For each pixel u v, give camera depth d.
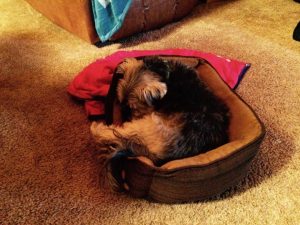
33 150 1.30
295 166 1.27
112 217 1.09
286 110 1.53
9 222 1.06
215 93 1.37
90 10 1.78
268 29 2.13
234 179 1.10
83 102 1.53
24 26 2.14
